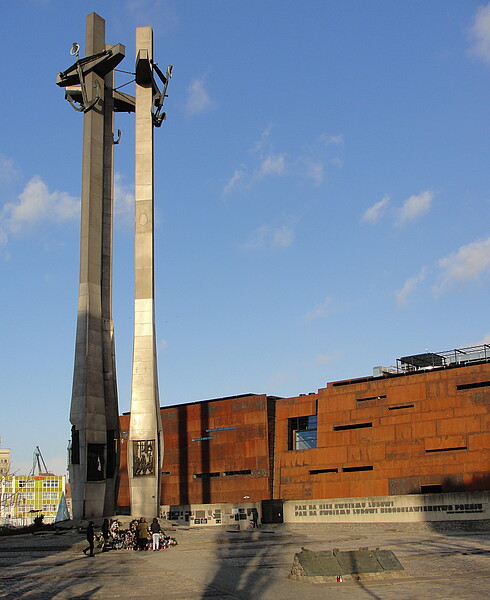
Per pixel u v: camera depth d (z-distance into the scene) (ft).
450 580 89.10
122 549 135.85
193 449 356.59
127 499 363.15
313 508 247.29
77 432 191.93
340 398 305.12
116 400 203.72
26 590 82.99
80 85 218.18
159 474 196.03
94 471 189.47
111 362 205.46
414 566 105.19
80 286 202.18
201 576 93.45
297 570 89.71
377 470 286.87
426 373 284.00
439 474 270.05
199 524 241.14
